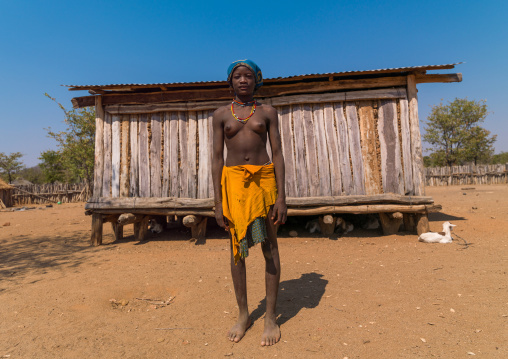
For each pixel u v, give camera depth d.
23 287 3.72
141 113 6.54
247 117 2.40
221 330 2.52
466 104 30.39
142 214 6.53
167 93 6.46
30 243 6.66
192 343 2.34
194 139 6.42
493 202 10.27
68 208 15.73
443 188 20.69
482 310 2.59
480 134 30.12
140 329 2.60
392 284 3.33
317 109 6.27
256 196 2.30
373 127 6.12
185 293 3.39
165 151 6.47
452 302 2.78
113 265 4.62
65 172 28.00
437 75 6.07
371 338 2.26
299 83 6.21
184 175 6.40
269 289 2.41
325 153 6.19
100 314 2.92
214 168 2.49
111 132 6.60
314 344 2.22
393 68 5.72
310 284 3.47
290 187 6.23
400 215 5.73
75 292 3.47
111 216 6.58
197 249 5.61
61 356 2.21
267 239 2.42
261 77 2.58
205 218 6.59
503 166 22.16
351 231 6.57
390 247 5.10
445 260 4.12
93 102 6.67
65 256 5.35
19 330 2.63
